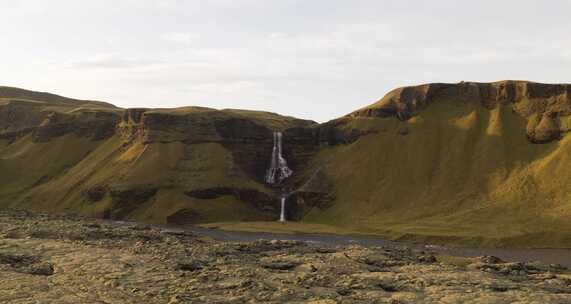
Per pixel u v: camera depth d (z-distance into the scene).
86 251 60.25
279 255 72.94
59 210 177.88
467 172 171.75
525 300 46.28
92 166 199.25
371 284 51.59
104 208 168.62
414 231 134.00
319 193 178.25
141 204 169.50
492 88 195.12
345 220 163.00
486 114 191.38
